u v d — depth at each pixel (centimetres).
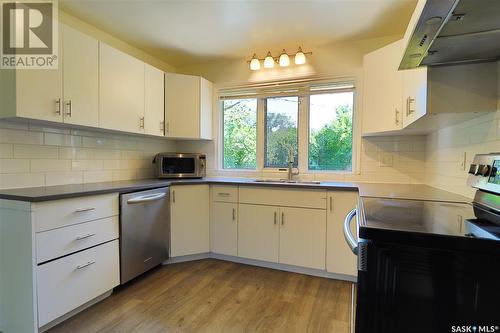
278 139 321
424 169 259
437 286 76
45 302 158
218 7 215
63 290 168
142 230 230
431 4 75
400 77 204
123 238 211
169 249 265
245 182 264
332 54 287
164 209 257
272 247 256
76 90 197
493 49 110
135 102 253
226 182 272
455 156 177
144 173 308
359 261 82
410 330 78
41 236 156
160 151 334
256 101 329
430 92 131
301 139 307
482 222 91
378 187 225
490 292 72
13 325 160
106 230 198
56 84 184
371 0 204
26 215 153
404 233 78
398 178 268
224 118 346
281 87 314
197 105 309
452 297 75
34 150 200
